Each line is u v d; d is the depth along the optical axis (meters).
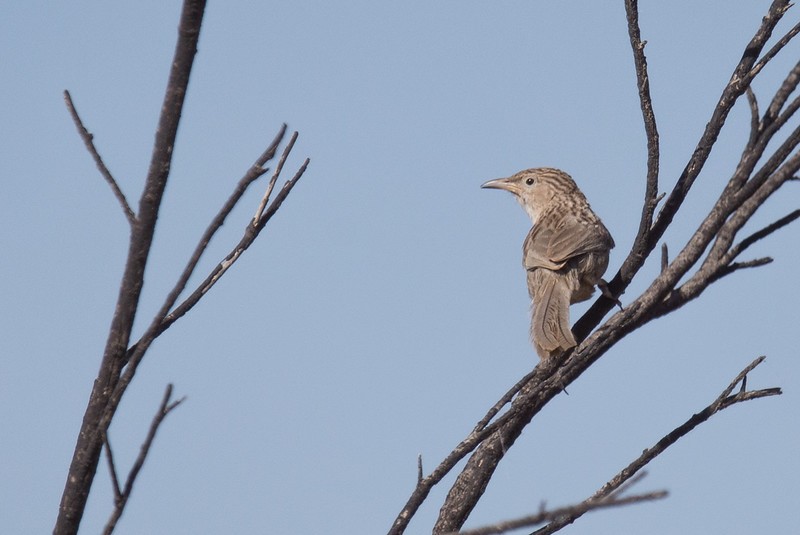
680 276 7.39
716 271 7.56
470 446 6.99
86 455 5.89
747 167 7.48
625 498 4.81
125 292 5.87
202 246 5.91
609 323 7.65
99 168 5.93
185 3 5.57
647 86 9.16
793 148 7.38
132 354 5.98
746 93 7.82
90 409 5.91
